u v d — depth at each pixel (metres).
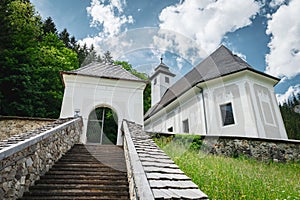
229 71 9.95
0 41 12.84
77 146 5.82
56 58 16.98
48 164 3.78
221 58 11.61
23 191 2.84
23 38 14.81
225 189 3.16
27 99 12.08
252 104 9.02
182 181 1.50
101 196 2.92
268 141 7.52
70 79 8.85
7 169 2.45
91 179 3.43
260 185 3.57
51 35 20.33
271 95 10.13
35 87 12.98
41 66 15.17
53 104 14.59
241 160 6.57
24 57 13.52
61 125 4.73
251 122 8.72
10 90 11.95
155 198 1.15
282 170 5.87
